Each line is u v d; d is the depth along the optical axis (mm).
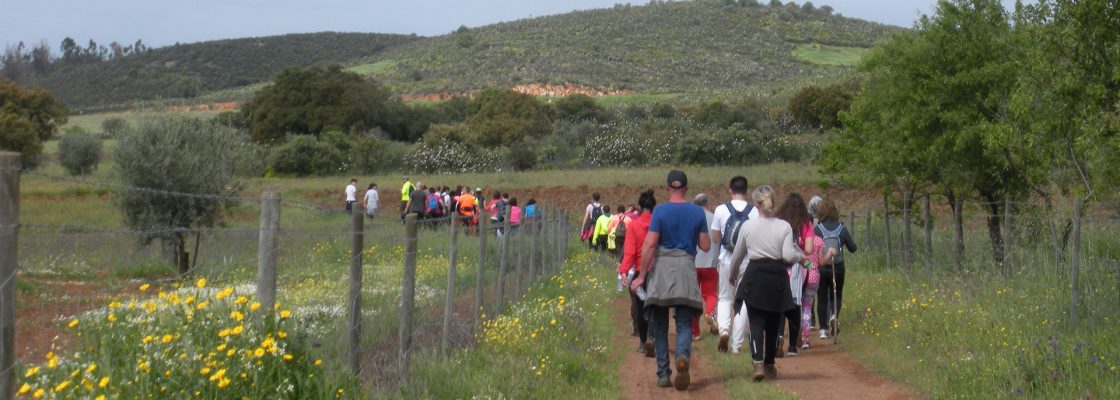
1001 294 12031
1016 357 8578
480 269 11039
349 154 57312
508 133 67812
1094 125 11484
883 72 18016
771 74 136875
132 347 5898
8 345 4652
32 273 9312
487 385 7996
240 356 6070
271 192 6762
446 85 126688
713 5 186125
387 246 12922
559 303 13023
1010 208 15000
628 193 42719
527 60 142625
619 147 59156
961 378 8562
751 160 55344
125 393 5520
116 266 11469
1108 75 11844
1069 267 11672
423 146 60781
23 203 30984
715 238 10672
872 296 14539
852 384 9281
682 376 8953
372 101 75125
